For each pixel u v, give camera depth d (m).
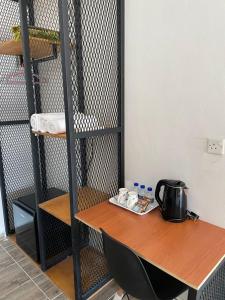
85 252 2.08
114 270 1.24
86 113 1.73
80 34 1.58
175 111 1.43
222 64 1.21
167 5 1.36
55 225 2.06
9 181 2.57
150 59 1.49
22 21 1.60
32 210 2.06
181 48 1.35
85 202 1.66
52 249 2.08
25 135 2.63
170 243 1.18
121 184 1.79
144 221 1.40
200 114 1.33
